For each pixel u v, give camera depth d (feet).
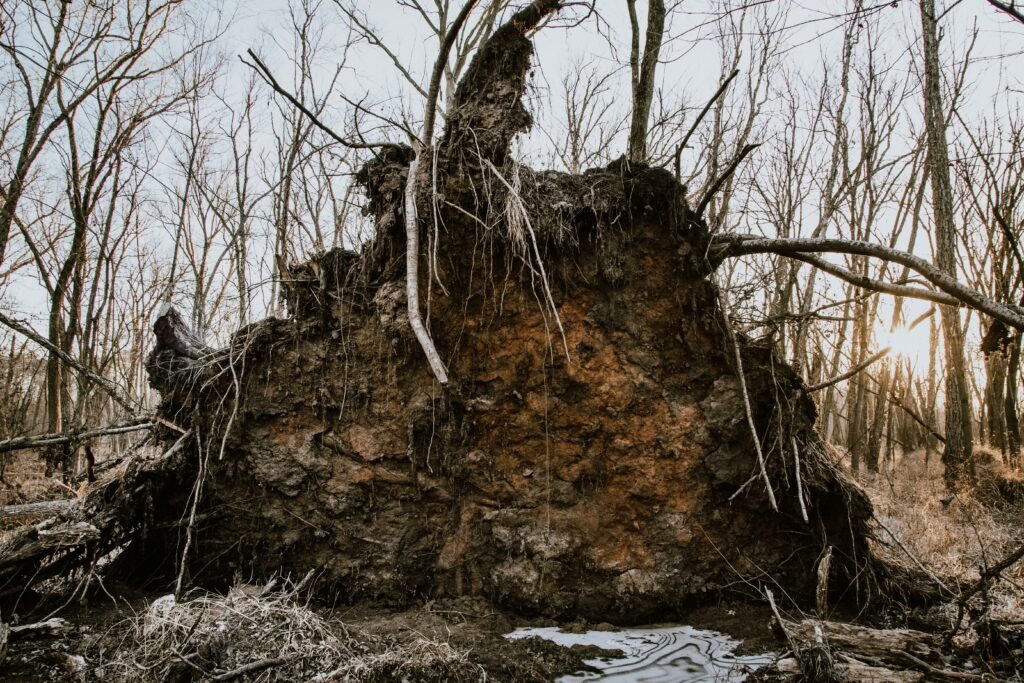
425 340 14.20
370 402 19.51
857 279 19.80
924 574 20.11
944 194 40.16
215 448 19.75
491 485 19.08
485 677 13.89
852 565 18.85
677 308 19.38
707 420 19.13
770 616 17.83
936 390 68.28
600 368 19.07
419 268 18.75
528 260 18.51
